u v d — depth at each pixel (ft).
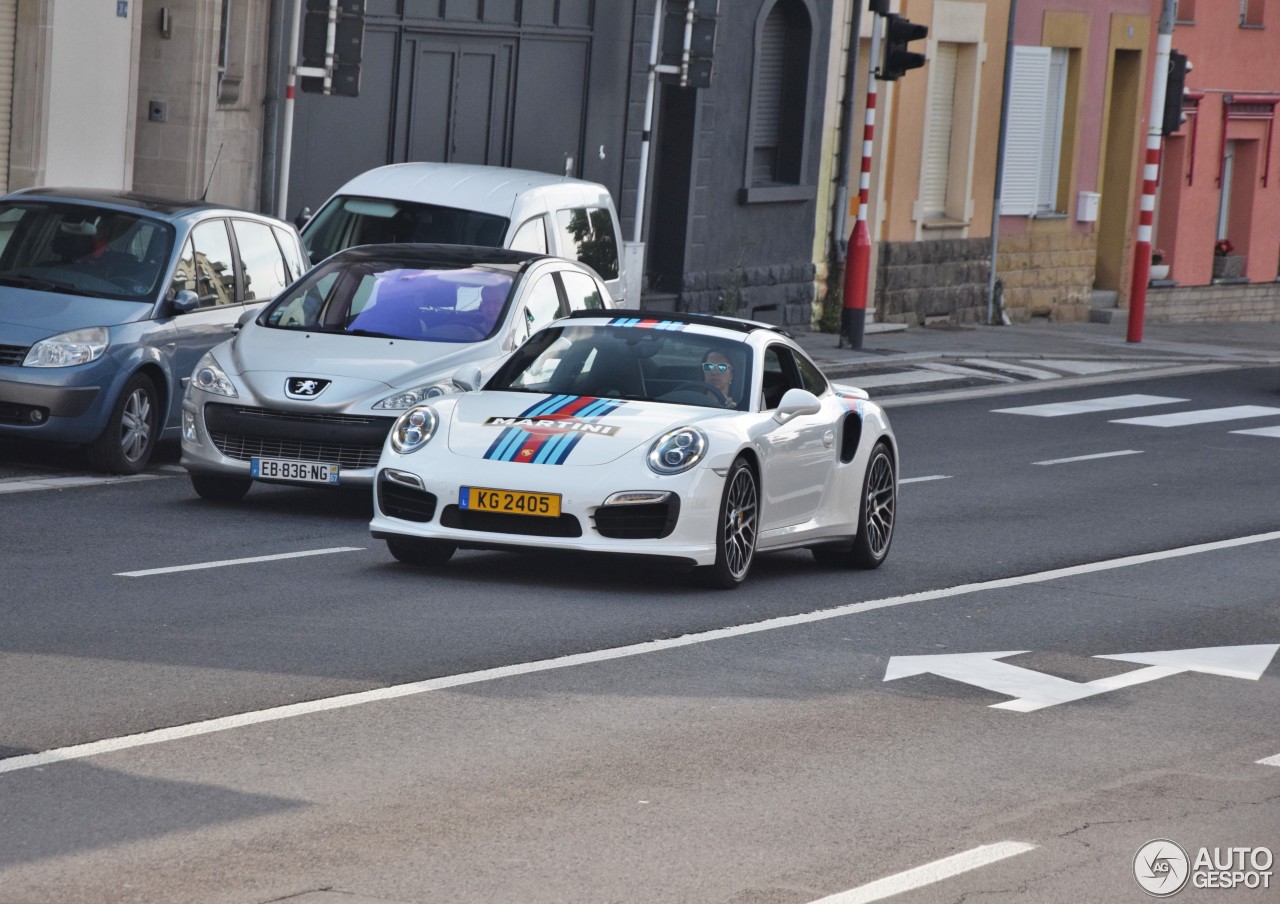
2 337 138.92
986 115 341.62
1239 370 294.66
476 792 70.03
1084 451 198.18
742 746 79.10
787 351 125.59
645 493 109.09
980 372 263.08
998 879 63.72
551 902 58.70
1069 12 357.00
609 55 272.72
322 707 80.33
